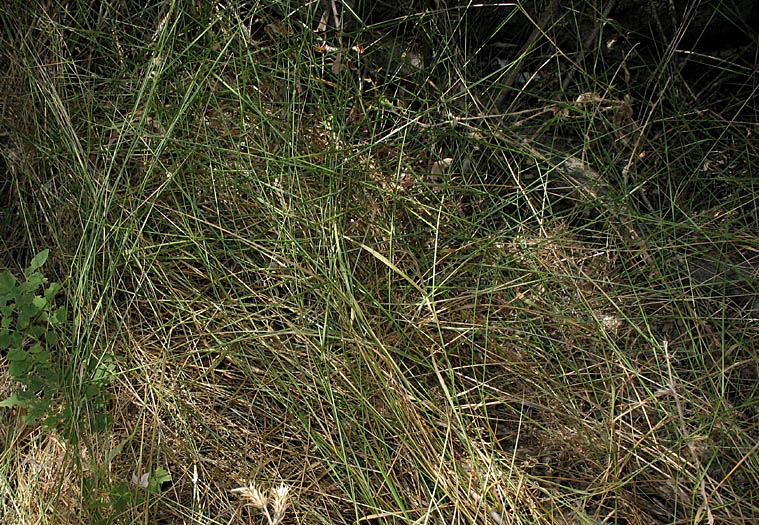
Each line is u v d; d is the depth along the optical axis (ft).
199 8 6.57
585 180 7.10
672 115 7.43
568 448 5.58
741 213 7.06
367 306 5.92
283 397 5.60
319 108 6.79
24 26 6.36
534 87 7.61
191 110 6.32
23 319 4.82
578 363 6.20
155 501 4.98
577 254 6.88
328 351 5.49
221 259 6.35
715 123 7.55
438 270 6.40
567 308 6.23
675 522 5.17
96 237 5.28
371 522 5.23
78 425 4.89
